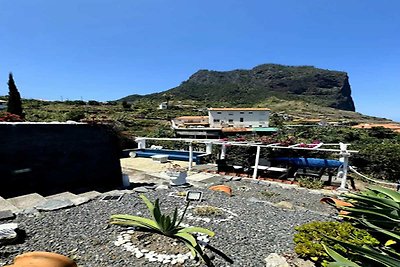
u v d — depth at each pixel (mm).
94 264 2408
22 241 2695
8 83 19734
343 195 3816
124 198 4297
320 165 6801
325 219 3865
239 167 7613
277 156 7582
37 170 4738
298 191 5965
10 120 5508
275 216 3900
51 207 3611
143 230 3082
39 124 4809
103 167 5664
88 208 3721
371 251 2172
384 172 7754
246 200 4684
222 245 2908
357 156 8094
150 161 9195
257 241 3057
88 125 5496
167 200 4332
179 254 2619
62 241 2762
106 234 2959
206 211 3807
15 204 3861
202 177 6945
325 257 2643
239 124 45281
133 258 2518
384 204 3293
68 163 5152
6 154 4383
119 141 5980
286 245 2992
